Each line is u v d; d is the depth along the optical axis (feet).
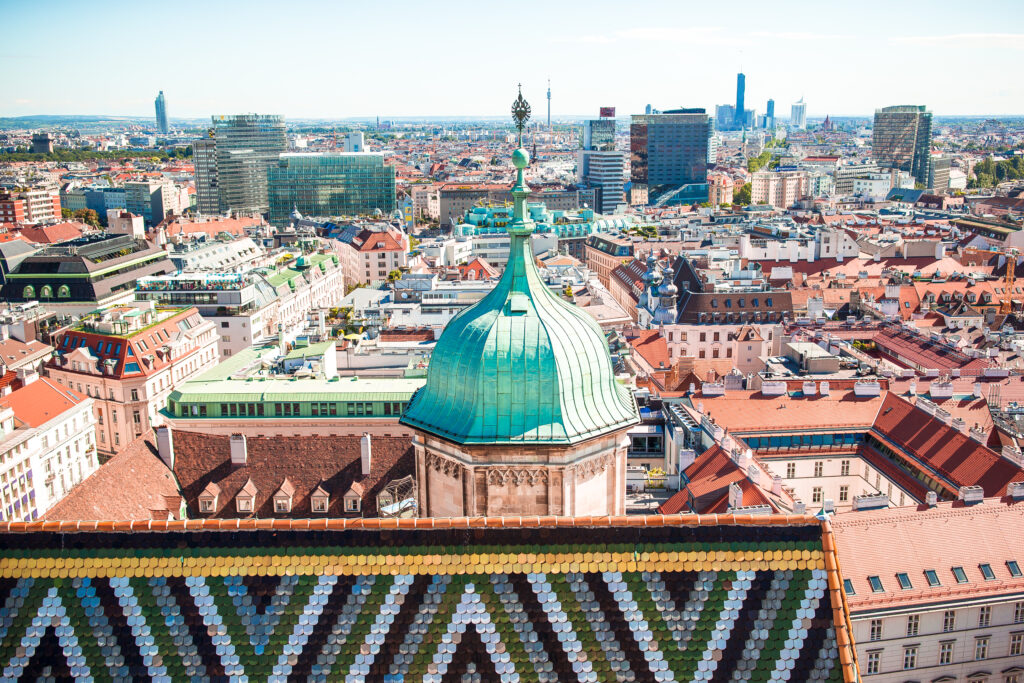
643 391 441.68
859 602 282.36
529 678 138.10
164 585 142.10
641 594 140.77
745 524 142.51
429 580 141.49
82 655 139.95
